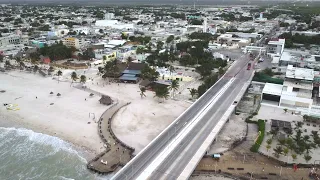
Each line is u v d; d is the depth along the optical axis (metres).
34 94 178.00
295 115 147.75
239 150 113.50
